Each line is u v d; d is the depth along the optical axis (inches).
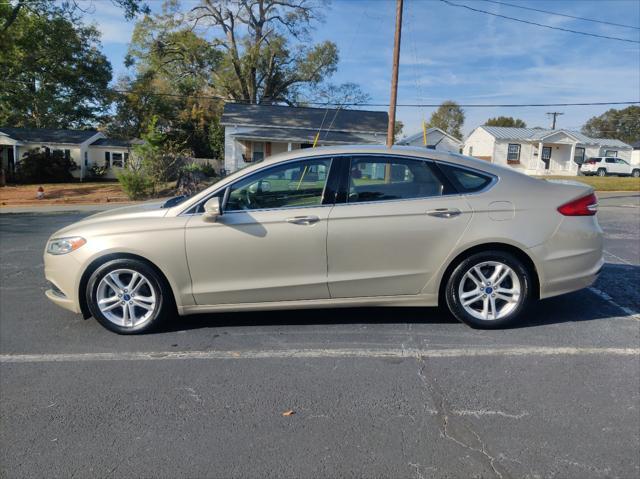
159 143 1047.6
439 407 124.3
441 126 3004.4
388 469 100.7
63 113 1683.1
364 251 166.9
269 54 1679.4
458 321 183.8
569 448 106.7
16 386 138.8
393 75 763.4
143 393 133.8
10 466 103.1
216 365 150.5
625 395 129.3
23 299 225.3
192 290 170.1
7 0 971.9
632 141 3309.5
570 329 175.2
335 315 192.5
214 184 172.9
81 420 120.6
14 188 1167.0
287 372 145.1
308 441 110.6
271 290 169.6
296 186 169.5
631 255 299.1
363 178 169.9
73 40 1393.9
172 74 1749.5
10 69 1326.3
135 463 103.7
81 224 178.9
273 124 1280.8
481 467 100.9
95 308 173.5
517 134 1665.8
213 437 112.7
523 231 166.4
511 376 140.4
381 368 146.7
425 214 166.2
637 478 96.9
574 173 1612.9
